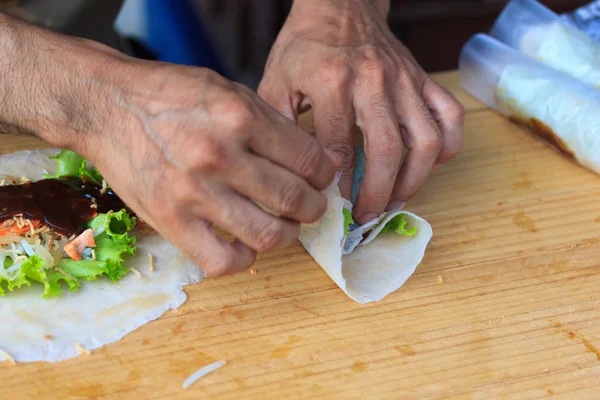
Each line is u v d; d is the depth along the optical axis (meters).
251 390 0.60
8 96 0.60
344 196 0.69
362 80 0.70
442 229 0.74
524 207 0.76
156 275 0.67
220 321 0.64
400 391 0.60
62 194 0.69
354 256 0.70
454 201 0.77
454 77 0.97
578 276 0.69
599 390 0.60
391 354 0.62
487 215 0.75
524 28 0.93
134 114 0.58
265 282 0.68
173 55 1.18
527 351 0.63
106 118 0.59
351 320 0.65
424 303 0.66
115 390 0.59
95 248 0.67
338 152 0.69
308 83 0.72
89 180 0.72
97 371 0.60
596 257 0.71
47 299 0.65
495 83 0.88
